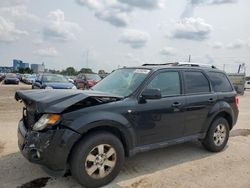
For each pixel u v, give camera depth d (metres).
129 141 4.21
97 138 3.82
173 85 4.98
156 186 4.00
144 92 4.32
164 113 4.64
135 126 4.27
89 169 3.80
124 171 4.54
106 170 3.97
